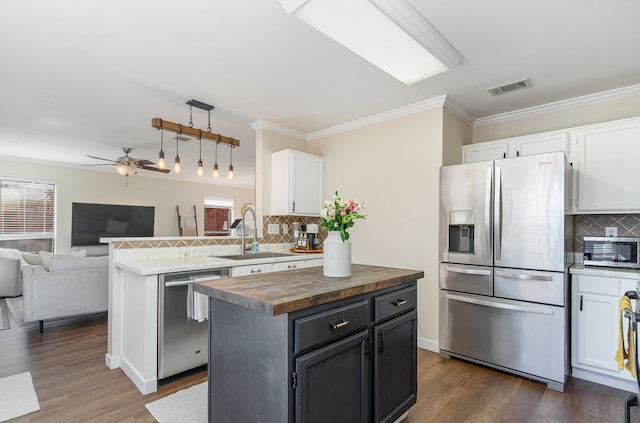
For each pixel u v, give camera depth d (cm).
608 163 271
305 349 137
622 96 290
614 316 241
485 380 255
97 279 391
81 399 221
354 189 389
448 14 189
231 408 157
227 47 228
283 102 331
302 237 413
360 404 164
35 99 327
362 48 214
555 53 232
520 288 259
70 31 207
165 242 309
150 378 231
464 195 290
